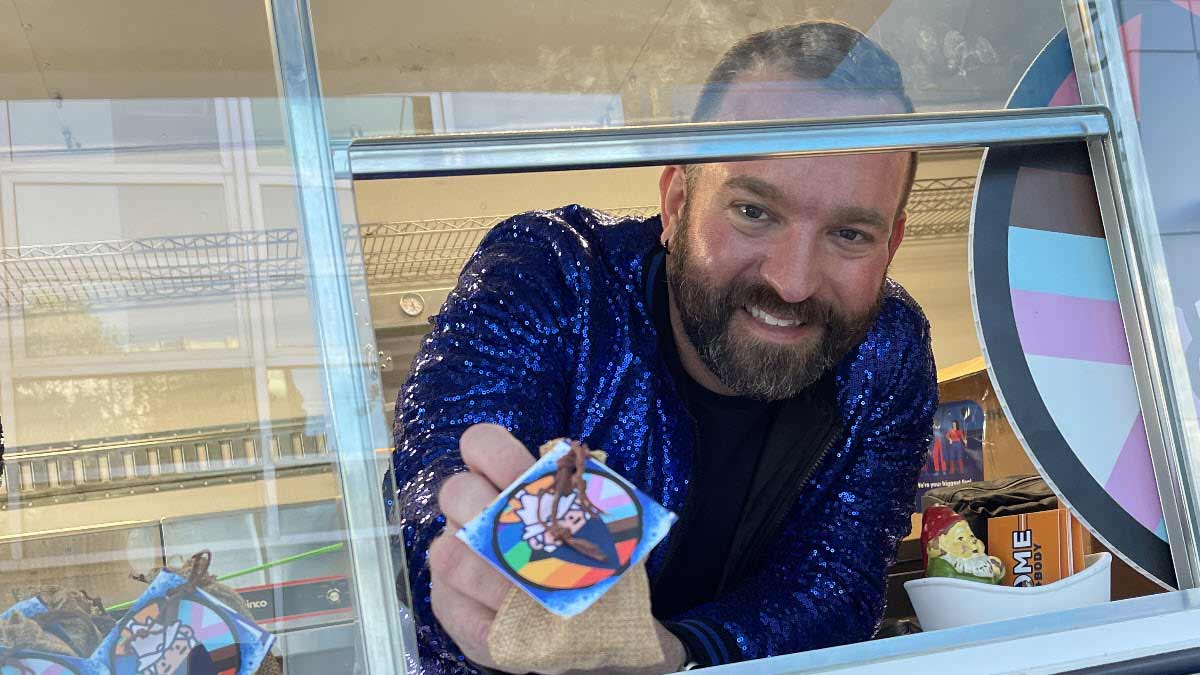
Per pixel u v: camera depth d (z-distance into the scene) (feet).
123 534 3.24
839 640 4.58
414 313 4.30
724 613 4.33
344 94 3.55
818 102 4.07
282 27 3.41
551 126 3.80
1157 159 4.39
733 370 4.65
